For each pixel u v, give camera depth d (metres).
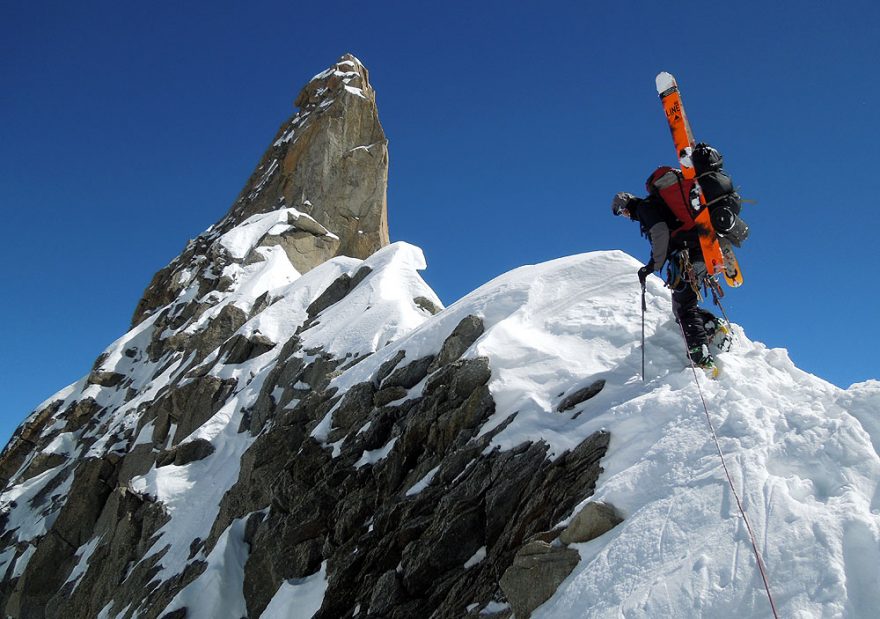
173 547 13.83
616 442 6.09
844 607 3.52
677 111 6.71
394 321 14.95
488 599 5.91
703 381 6.22
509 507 6.60
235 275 27.67
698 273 6.57
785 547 4.01
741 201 6.53
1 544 21.62
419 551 7.03
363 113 37.69
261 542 10.62
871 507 4.12
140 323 30.80
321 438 10.77
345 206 34.88
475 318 9.95
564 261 10.81
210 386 19.23
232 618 10.48
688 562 4.27
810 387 5.72
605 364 7.84
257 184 38.41
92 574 15.62
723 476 4.81
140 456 19.14
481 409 8.00
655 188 6.68
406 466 8.73
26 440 27.08
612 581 4.52
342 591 7.92
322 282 22.84
